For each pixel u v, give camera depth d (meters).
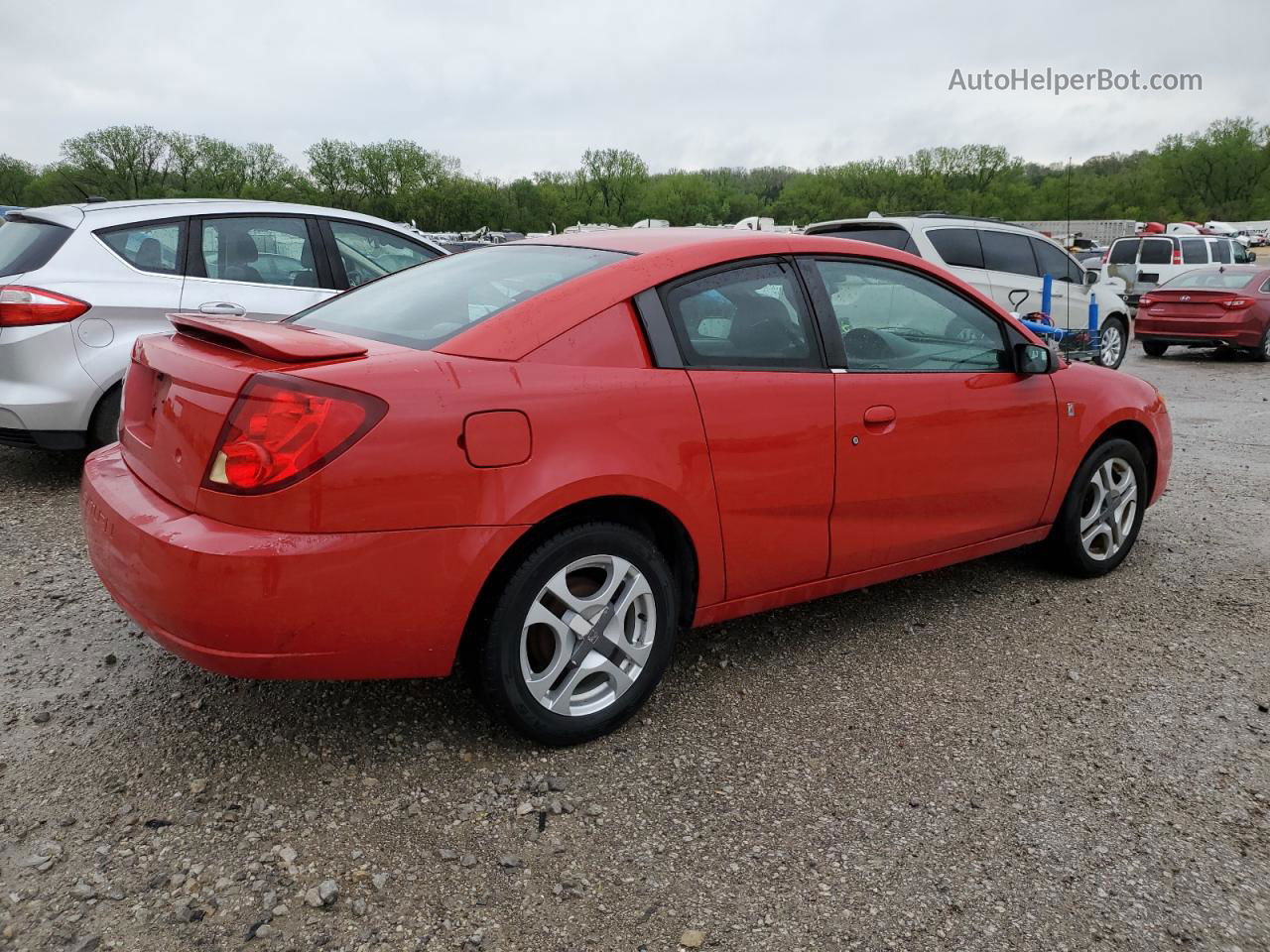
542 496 2.55
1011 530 3.96
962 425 3.61
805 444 3.12
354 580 2.36
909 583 4.30
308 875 2.26
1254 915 2.20
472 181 87.38
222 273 5.61
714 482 2.93
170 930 2.07
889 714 3.10
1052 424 3.96
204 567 2.28
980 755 2.86
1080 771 2.79
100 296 5.12
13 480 5.53
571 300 2.77
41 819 2.43
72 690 3.09
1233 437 7.91
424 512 2.41
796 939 2.10
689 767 2.77
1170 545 4.89
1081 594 4.19
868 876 2.31
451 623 2.51
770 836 2.46
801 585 3.29
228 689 3.12
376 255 6.34
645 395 2.78
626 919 2.15
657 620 2.92
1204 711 3.15
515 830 2.45
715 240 3.16
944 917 2.17
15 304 4.93
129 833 2.39
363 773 2.68
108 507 2.59
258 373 2.32
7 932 2.04
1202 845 2.45
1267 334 13.96
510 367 2.60
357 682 3.19
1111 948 2.09
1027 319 9.10
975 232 10.37
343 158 85.38
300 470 2.29
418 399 2.41
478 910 2.16
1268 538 5.02
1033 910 2.20
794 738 2.94
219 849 2.34
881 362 3.43
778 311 3.18
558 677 2.77
